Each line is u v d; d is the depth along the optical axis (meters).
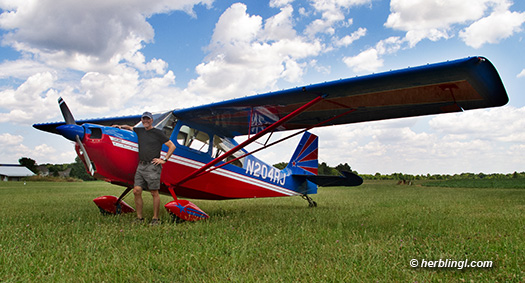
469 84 3.26
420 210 5.43
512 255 2.27
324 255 2.31
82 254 2.29
